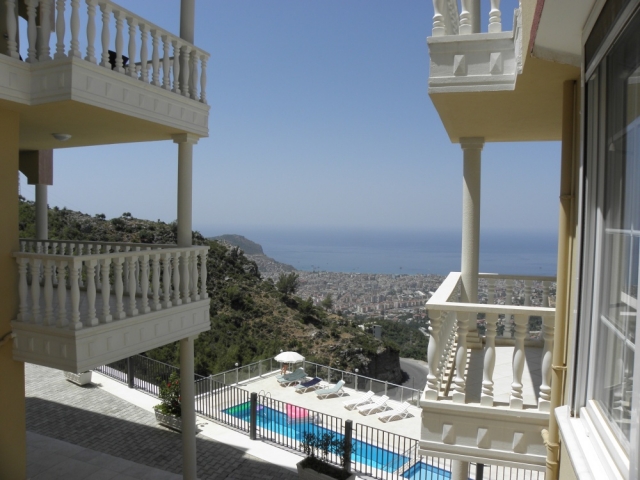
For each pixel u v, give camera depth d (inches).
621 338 88.2
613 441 87.4
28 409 543.5
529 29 118.6
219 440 493.0
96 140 342.3
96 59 235.1
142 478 390.0
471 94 166.2
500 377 199.5
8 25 223.8
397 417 614.5
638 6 74.4
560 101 174.1
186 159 313.0
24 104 228.1
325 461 427.2
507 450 159.8
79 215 1425.9
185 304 297.7
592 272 104.0
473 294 248.2
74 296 219.6
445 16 177.2
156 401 581.0
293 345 1311.5
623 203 90.0
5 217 235.9
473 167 249.1
